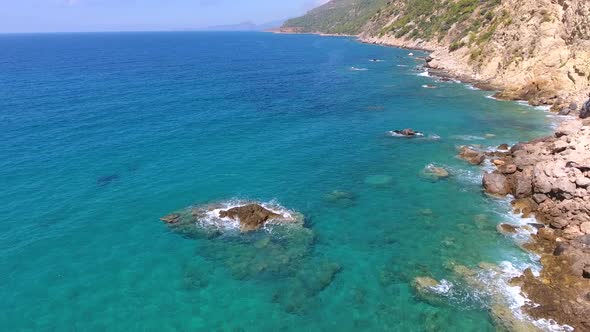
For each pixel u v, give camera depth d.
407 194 38.16
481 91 81.56
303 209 35.53
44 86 89.81
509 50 83.62
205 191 38.59
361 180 41.31
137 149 49.38
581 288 23.62
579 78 64.19
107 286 25.78
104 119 62.16
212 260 28.41
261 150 49.88
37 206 35.22
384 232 31.89
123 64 141.50
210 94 84.75
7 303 24.22
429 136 54.41
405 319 22.97
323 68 129.38
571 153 33.62
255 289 25.59
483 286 25.17
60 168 43.19
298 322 22.95
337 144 52.09
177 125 59.94
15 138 52.09
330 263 28.11
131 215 34.16
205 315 23.45
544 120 59.31
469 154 46.00
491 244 29.70
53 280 26.25
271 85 97.44
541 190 33.69
